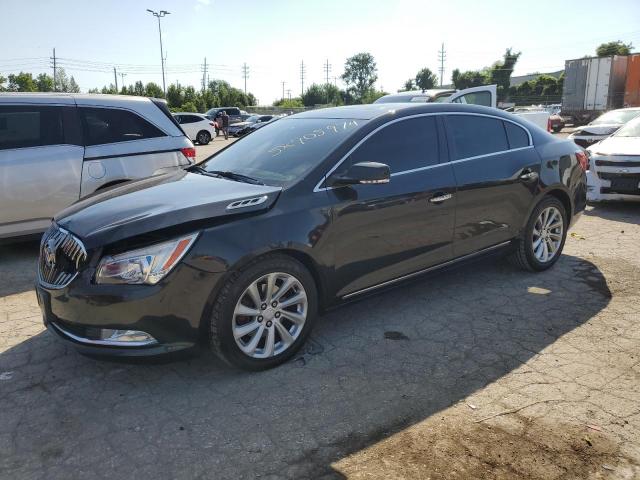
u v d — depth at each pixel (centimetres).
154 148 645
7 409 307
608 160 772
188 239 307
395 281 404
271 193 343
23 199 570
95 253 306
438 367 346
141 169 634
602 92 2786
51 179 581
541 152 500
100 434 284
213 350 328
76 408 308
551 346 371
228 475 252
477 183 439
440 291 478
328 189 362
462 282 498
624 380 325
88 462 262
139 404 311
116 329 303
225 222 320
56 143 588
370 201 374
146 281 299
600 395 310
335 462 259
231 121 3909
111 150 616
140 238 304
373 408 302
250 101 7931
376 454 263
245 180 383
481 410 297
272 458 263
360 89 11931
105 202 360
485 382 327
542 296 461
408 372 341
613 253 582
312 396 316
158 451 269
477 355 361
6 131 568
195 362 359
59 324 324
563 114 2989
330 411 300
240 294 322
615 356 355
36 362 362
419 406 303
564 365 345
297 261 346
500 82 8494
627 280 496
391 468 253
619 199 777
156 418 297
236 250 316
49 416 301
